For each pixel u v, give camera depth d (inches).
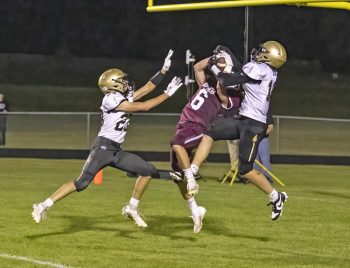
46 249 494.6
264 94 506.6
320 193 791.1
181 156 519.2
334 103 2807.6
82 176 507.8
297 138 1542.8
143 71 3125.0
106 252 489.1
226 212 647.8
